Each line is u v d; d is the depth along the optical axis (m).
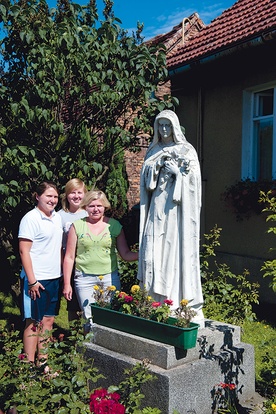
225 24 8.70
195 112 8.66
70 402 2.84
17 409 2.87
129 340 3.80
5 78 5.74
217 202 8.16
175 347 3.57
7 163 5.21
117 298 4.16
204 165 8.45
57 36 5.18
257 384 4.23
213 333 3.94
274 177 7.34
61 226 4.72
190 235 3.98
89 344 4.09
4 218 6.04
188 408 3.48
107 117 5.93
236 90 7.84
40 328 3.71
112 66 5.66
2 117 5.73
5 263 7.28
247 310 5.64
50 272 4.56
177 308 3.79
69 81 5.64
